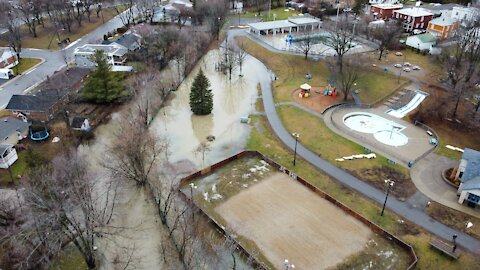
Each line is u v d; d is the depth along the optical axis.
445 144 74.06
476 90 88.88
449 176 64.38
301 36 127.31
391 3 168.38
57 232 46.34
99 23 146.00
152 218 56.69
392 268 48.31
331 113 85.62
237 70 113.38
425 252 50.12
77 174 54.12
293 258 49.50
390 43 119.38
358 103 90.31
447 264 48.53
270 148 73.31
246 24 152.25
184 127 82.19
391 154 70.50
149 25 133.62
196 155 71.50
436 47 117.62
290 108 88.56
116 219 56.34
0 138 68.00
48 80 93.81
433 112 83.50
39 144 72.50
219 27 135.25
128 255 50.66
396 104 90.38
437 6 155.38
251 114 87.44
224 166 67.88
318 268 48.19
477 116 81.50
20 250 45.41
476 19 119.81
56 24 136.00
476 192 55.81
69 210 49.03
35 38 128.88
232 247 50.66
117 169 62.53
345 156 70.12
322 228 54.25
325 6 163.88
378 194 60.69
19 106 79.81
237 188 62.22
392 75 103.75
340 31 120.06
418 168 66.62
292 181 63.94
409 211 57.16
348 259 49.41
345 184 63.00
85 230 50.28
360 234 53.25
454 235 50.41
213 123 83.94
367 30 126.25
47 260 45.00
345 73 101.19
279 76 108.62
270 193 61.09
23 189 53.12
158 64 106.75
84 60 106.88
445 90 94.00
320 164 68.12
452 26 126.62
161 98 92.81
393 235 51.88
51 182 50.03
